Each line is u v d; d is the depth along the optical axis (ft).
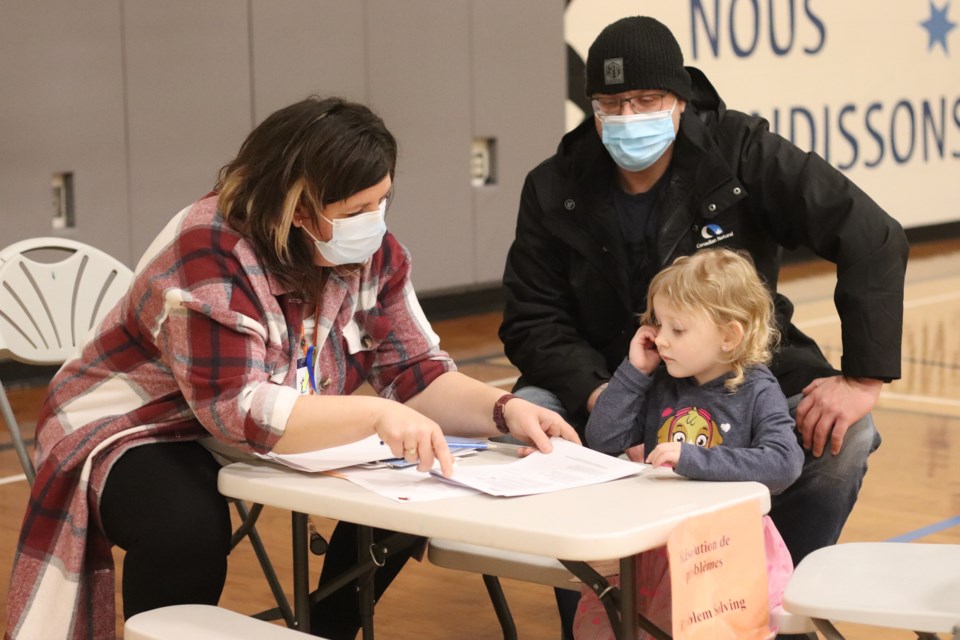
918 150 33.30
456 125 24.14
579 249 8.77
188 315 6.62
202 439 7.35
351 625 8.10
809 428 8.17
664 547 5.91
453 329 23.50
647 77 8.20
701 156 8.50
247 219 6.71
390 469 6.50
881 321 8.14
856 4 31.22
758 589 5.80
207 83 20.75
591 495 5.91
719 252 7.25
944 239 34.65
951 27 33.76
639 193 8.77
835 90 30.99
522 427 7.13
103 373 7.17
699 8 27.86
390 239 7.70
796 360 8.53
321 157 6.44
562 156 9.00
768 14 29.30
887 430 15.93
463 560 7.06
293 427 6.41
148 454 6.96
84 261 8.72
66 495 7.04
